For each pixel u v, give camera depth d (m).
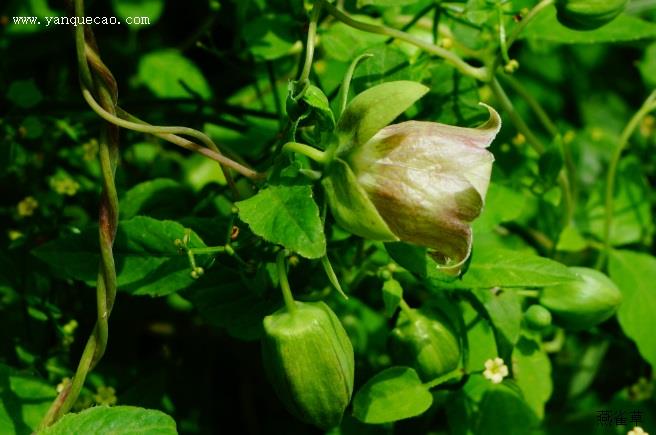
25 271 0.35
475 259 0.32
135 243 0.31
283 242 0.29
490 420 0.34
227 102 0.38
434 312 0.33
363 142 0.29
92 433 0.30
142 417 0.30
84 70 0.30
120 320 0.36
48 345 0.35
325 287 0.34
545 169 0.34
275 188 0.30
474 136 0.30
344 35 0.35
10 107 0.38
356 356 0.36
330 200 0.30
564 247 0.37
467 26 0.36
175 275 0.32
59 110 0.37
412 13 0.36
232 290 0.33
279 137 0.35
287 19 0.35
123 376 0.36
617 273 0.37
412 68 0.34
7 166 0.37
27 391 0.33
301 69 0.35
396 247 0.31
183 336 0.38
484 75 0.34
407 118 0.34
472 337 0.34
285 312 0.30
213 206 0.35
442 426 0.37
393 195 0.29
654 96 0.36
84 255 0.32
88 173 0.38
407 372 0.32
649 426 0.38
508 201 0.34
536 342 0.34
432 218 0.29
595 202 0.38
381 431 0.34
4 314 0.35
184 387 0.37
